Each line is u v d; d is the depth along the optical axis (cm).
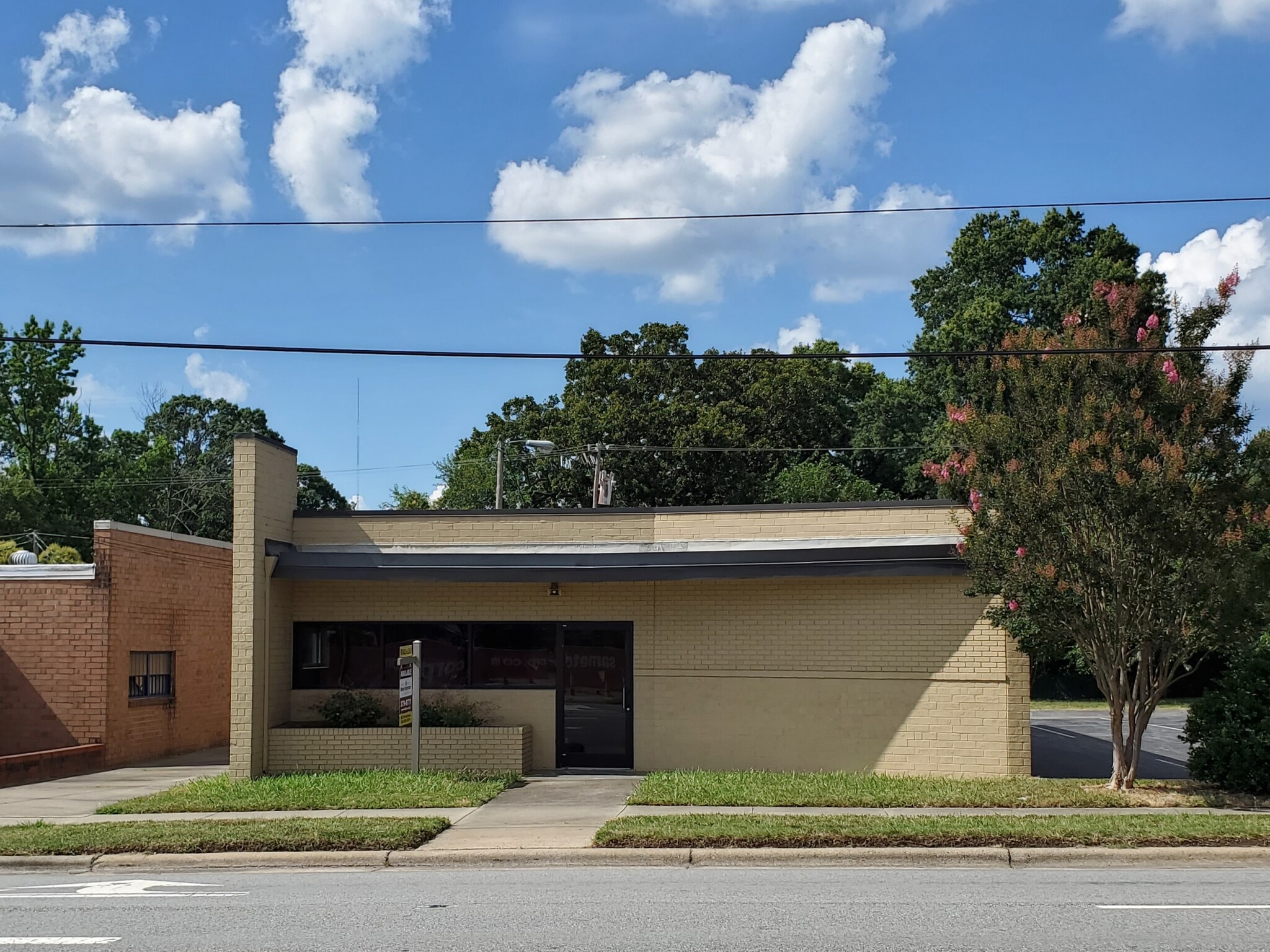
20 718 2123
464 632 1898
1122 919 888
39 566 2164
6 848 1226
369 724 1842
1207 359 1459
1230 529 1377
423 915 934
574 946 821
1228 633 1407
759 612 1816
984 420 1515
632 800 1477
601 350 5031
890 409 5141
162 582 2347
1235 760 1480
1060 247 4466
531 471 5081
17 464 5384
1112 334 1494
